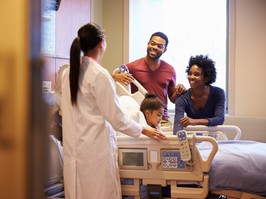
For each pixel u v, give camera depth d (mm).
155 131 1628
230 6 3631
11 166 303
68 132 1604
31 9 310
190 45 3848
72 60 1574
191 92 2400
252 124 3385
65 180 1622
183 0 3850
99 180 1560
